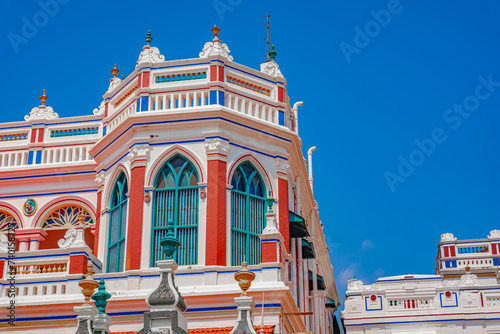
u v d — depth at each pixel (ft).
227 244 78.38
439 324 116.06
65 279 75.46
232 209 80.79
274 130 85.76
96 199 91.91
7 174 93.86
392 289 120.16
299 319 82.43
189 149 81.97
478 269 140.15
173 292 51.96
